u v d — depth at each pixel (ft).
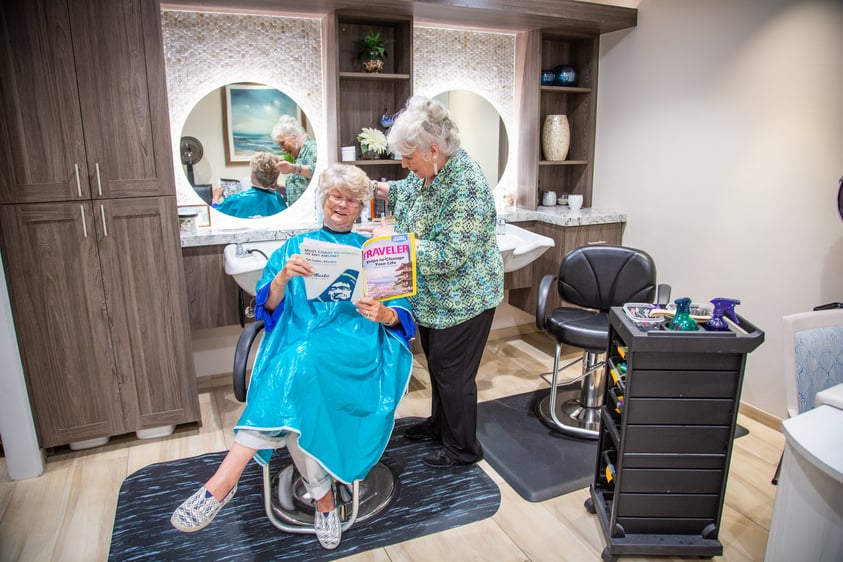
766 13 8.00
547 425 8.44
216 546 6.00
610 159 11.03
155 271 7.52
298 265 5.49
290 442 5.66
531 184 11.19
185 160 8.98
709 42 8.85
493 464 7.47
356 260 5.58
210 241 8.50
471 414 7.16
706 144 9.09
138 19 6.79
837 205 7.15
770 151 8.16
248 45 9.06
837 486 4.02
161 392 7.94
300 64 9.43
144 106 7.02
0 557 5.81
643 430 5.39
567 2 9.48
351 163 9.52
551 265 10.70
